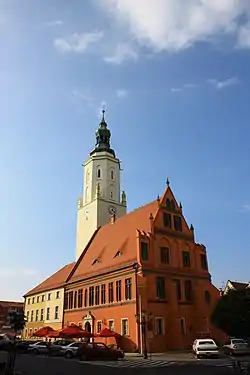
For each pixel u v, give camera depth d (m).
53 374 24.39
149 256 53.84
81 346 39.44
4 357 36.44
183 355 43.50
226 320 43.69
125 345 49.28
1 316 98.62
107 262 60.28
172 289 53.50
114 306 53.81
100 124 94.38
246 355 42.97
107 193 84.50
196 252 60.72
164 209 59.94
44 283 83.38
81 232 83.06
